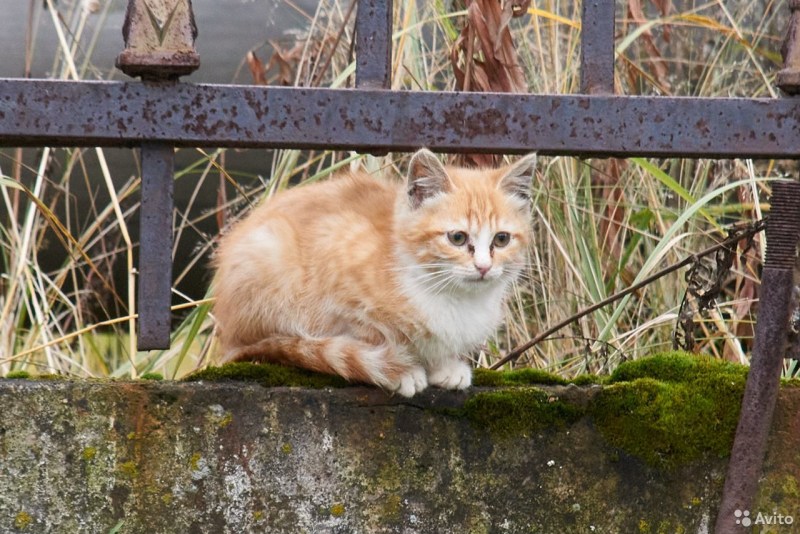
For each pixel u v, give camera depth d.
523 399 3.31
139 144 3.20
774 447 3.33
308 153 5.98
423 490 3.30
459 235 3.86
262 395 3.24
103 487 3.16
